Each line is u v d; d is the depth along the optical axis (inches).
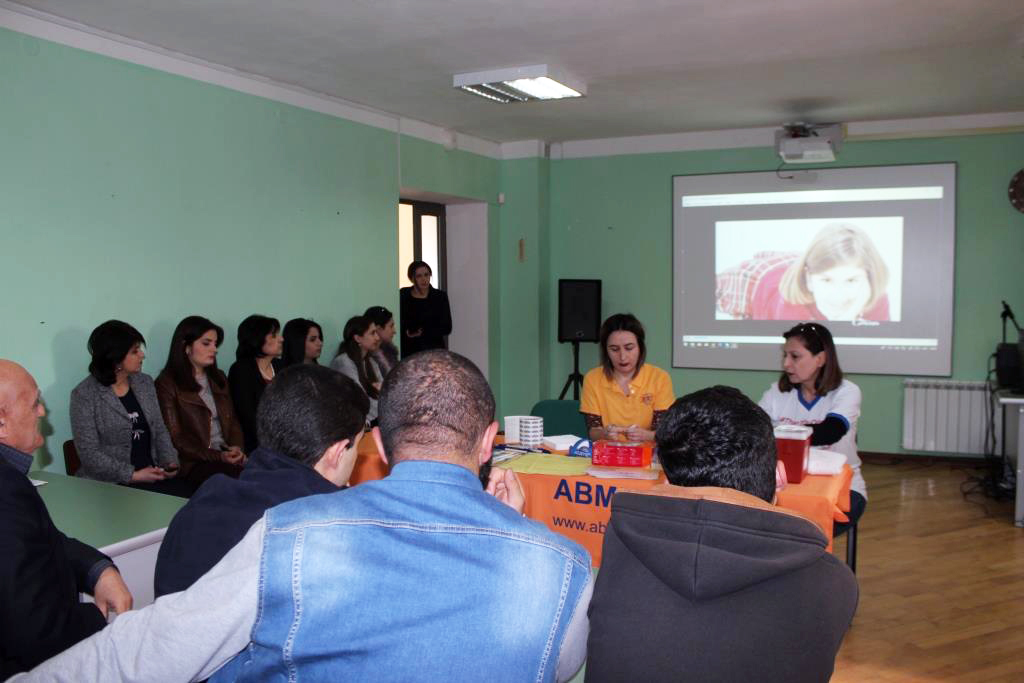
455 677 34.2
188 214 157.5
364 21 138.9
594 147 272.1
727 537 40.6
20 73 126.6
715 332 263.6
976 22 143.1
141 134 147.5
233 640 34.0
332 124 194.7
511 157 270.1
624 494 45.4
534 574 36.0
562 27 144.1
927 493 206.1
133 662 34.0
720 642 39.2
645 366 137.6
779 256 254.7
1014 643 115.4
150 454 136.3
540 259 271.1
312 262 189.6
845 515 100.4
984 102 211.3
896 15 138.9
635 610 41.3
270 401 55.7
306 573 33.7
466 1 129.2
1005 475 204.4
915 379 242.7
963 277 237.5
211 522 50.1
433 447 37.8
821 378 121.0
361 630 33.7
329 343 195.5
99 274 140.3
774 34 149.7
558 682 40.9
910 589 137.2
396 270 219.1
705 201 261.3
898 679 104.7
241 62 163.3
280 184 179.6
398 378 39.2
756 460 45.4
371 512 35.5
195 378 145.1
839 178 246.7
